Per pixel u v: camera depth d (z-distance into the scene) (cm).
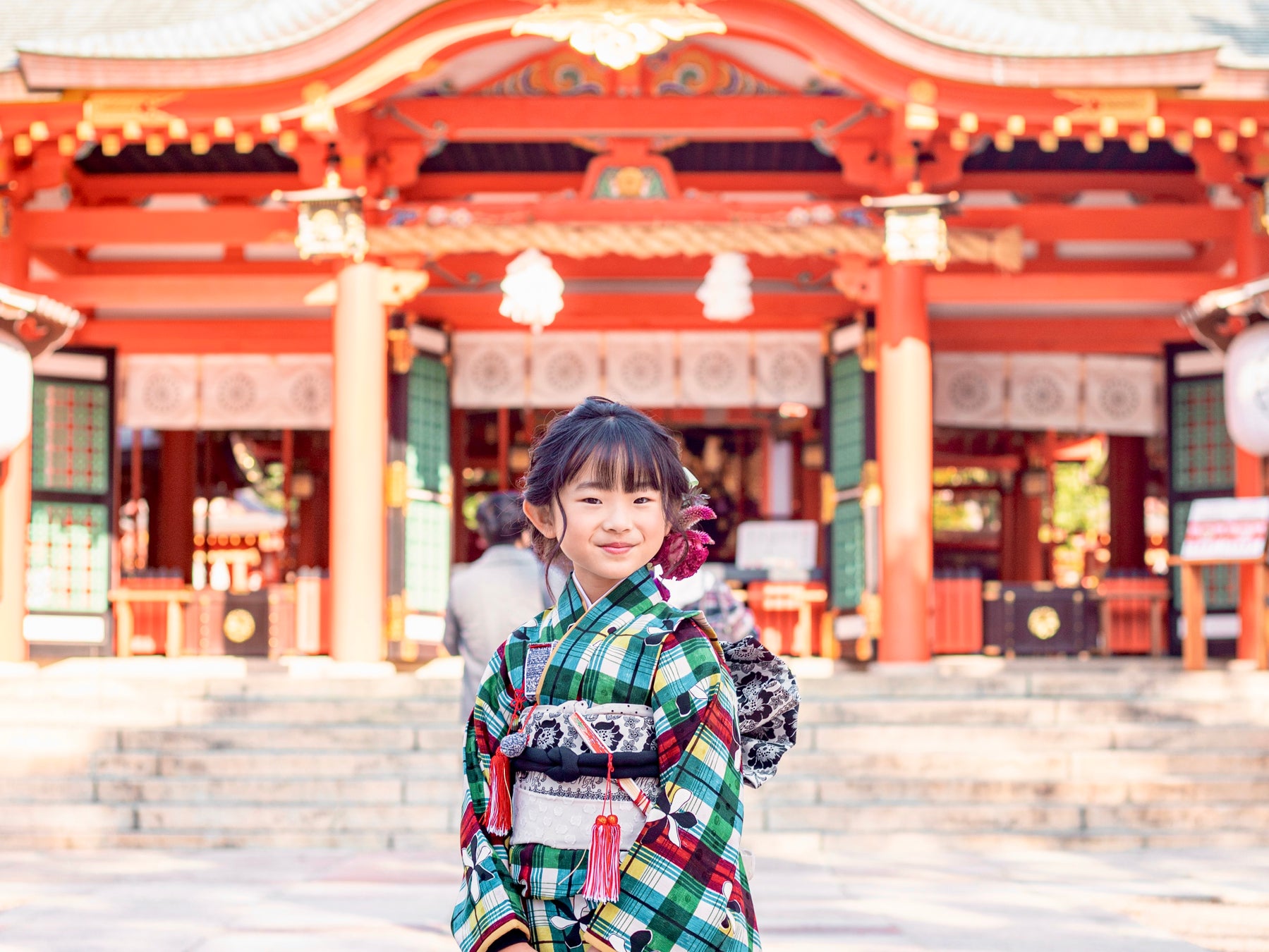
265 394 1367
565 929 196
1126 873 698
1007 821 806
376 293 1141
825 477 1309
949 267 1241
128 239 1160
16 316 1056
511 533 541
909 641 1110
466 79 1144
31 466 1265
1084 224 1182
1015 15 1062
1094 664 1238
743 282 1105
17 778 854
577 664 203
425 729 898
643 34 1014
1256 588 1133
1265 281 1041
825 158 1232
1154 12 1244
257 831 812
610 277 1295
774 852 786
